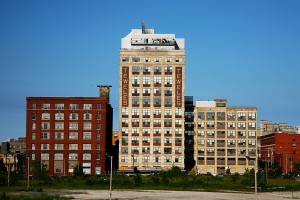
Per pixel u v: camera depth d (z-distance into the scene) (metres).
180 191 133.75
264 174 199.50
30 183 153.12
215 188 144.00
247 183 150.50
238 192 133.50
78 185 149.62
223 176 184.00
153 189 140.25
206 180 157.12
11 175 165.38
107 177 168.62
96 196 113.56
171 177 164.38
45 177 160.25
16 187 141.12
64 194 119.12
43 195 112.00
